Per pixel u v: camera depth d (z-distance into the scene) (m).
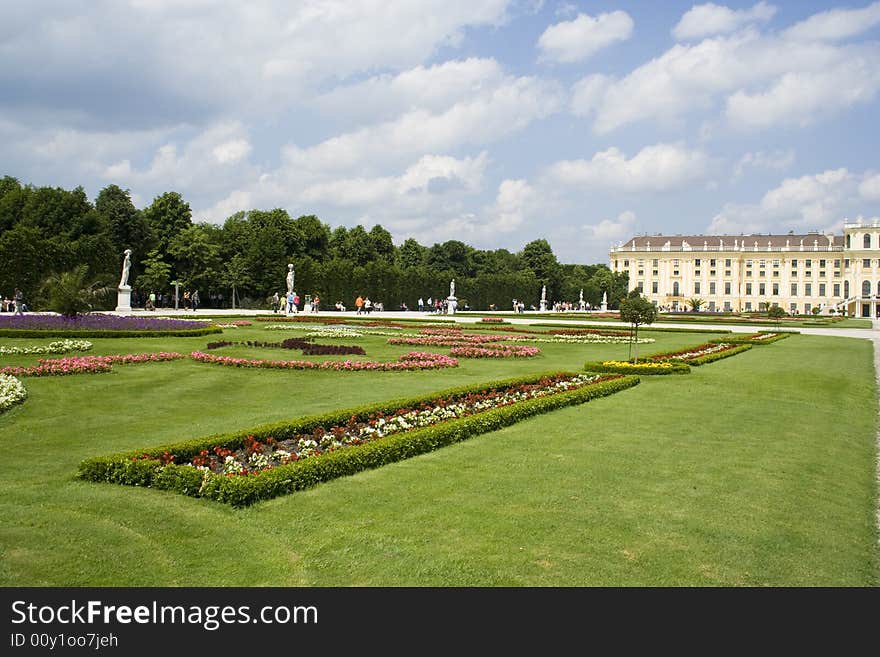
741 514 8.52
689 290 166.75
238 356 24.73
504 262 145.00
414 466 10.31
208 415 14.20
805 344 40.34
